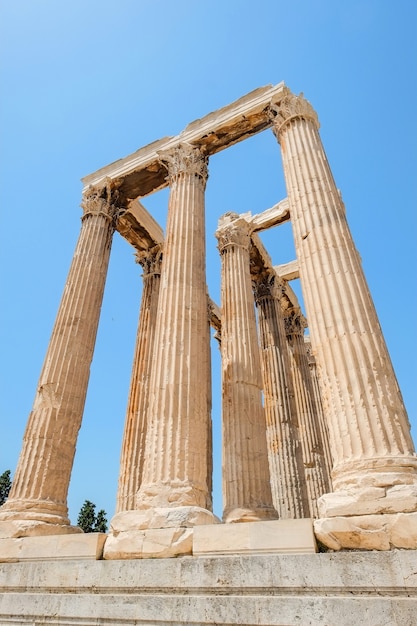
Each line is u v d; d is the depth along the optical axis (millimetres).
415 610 5133
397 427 7602
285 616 5734
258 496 12922
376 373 8164
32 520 10148
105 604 6996
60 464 11742
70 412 12633
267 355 19953
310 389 21672
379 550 6273
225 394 15320
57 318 14242
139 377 17375
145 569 7258
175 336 11133
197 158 15812
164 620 6434
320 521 6891
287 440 17297
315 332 9297
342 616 5434
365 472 7137
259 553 6918
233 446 13891
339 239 10250
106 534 8742
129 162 17828
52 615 7312
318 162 12117
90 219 16984
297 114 13625
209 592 6559
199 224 14062
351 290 9289
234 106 15867
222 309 17906
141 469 15117
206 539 7508
